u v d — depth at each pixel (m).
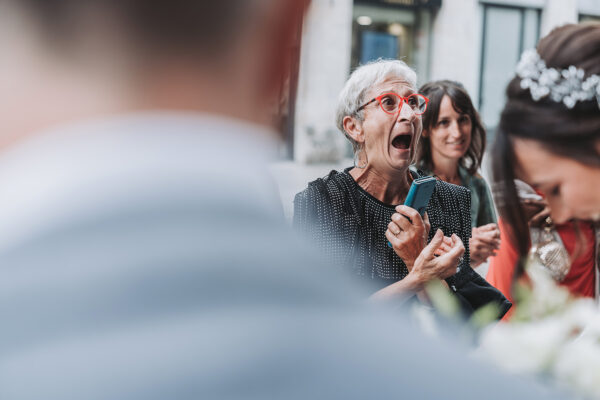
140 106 0.30
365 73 1.80
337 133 9.53
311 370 0.23
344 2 9.73
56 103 0.29
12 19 0.29
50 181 0.27
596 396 0.63
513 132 1.62
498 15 11.12
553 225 1.77
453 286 1.65
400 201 1.83
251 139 0.31
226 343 0.23
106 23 0.29
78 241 0.25
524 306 0.80
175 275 0.24
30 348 0.22
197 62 0.30
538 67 1.58
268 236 0.28
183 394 0.21
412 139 1.78
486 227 2.40
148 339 0.23
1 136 0.29
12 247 0.25
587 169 1.57
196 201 0.27
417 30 10.73
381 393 0.23
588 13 11.60
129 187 0.27
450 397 0.24
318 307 0.26
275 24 0.32
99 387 0.21
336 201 1.74
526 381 0.26
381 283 1.66
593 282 1.85
